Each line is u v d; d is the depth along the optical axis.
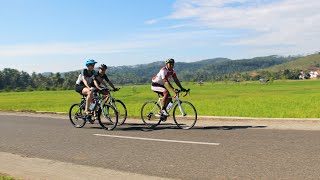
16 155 7.50
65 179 5.62
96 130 10.34
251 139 8.12
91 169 6.21
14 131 10.72
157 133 9.47
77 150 7.75
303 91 50.03
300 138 8.03
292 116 13.31
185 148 7.48
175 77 10.34
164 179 5.49
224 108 18.45
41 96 55.81
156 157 6.84
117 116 10.31
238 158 6.48
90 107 10.68
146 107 11.16
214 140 8.18
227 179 5.34
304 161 6.09
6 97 52.53
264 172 5.58
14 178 5.62
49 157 7.23
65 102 34.19
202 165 6.14
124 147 7.85
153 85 10.55
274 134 8.66
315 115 13.43
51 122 12.62
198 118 12.11
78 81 10.73
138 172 5.92
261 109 17.12
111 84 10.81
